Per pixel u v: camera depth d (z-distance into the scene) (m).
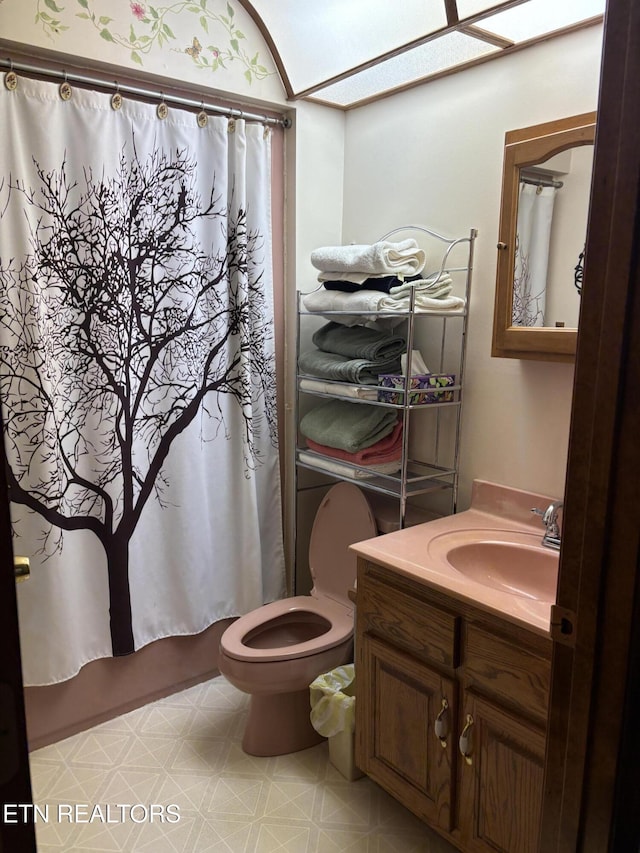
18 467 1.86
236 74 2.11
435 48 1.82
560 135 1.62
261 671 1.89
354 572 2.20
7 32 1.69
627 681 0.70
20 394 1.83
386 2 1.75
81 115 1.84
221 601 2.38
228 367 2.29
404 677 1.64
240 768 1.97
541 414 1.85
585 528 0.72
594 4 1.57
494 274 1.94
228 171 2.18
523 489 1.92
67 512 1.97
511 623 1.35
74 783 1.90
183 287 2.11
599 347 0.68
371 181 2.34
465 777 1.50
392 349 2.10
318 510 2.36
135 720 2.20
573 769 0.77
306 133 2.32
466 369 2.05
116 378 2.01
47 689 2.05
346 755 1.90
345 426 2.17
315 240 2.43
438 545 1.75
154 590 2.21
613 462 0.68
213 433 2.27
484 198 1.94
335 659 2.01
